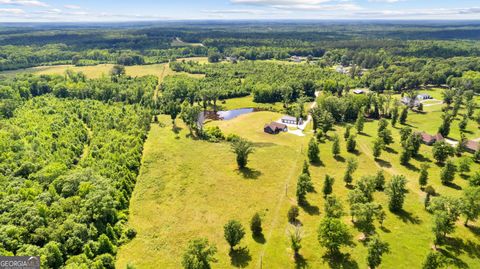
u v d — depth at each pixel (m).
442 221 60.22
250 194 83.12
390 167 96.88
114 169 86.81
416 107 159.75
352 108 145.62
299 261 59.41
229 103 180.25
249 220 72.25
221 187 86.62
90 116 134.88
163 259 60.31
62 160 91.00
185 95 182.12
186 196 82.12
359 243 63.31
